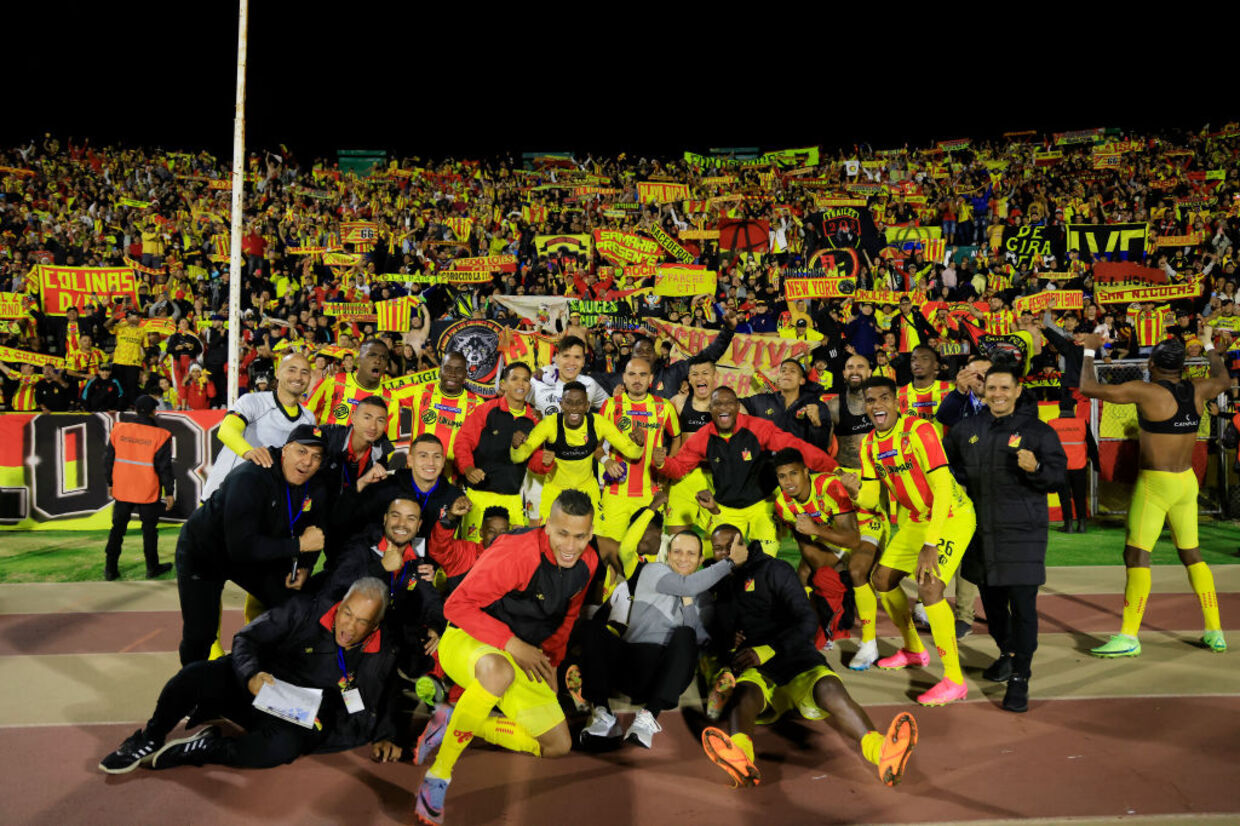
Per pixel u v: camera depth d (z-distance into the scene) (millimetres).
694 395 7824
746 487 7090
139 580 8828
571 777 4449
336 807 4098
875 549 6355
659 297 17047
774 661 4793
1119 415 11812
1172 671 5965
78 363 14719
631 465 7590
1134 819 3906
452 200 27922
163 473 8977
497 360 11391
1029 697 5508
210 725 4734
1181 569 8938
